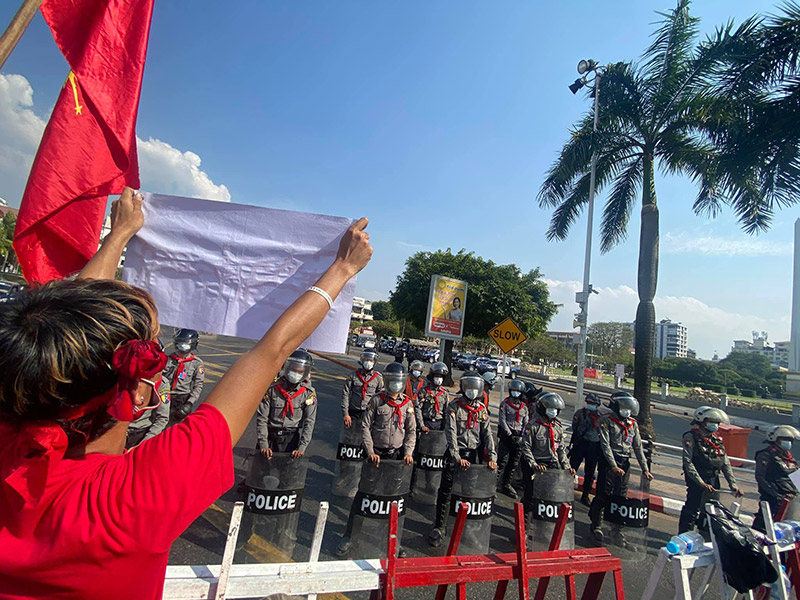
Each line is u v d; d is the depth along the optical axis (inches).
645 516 194.4
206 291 88.2
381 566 91.0
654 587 110.0
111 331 31.4
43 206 77.7
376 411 201.5
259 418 157.6
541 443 201.8
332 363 900.0
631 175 495.2
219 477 32.8
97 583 28.8
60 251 82.4
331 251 88.3
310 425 172.9
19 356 28.5
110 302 33.0
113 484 30.5
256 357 39.6
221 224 90.4
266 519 146.6
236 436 35.1
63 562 28.0
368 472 160.1
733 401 1101.1
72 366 29.5
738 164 367.9
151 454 31.7
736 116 378.3
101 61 84.1
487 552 170.4
